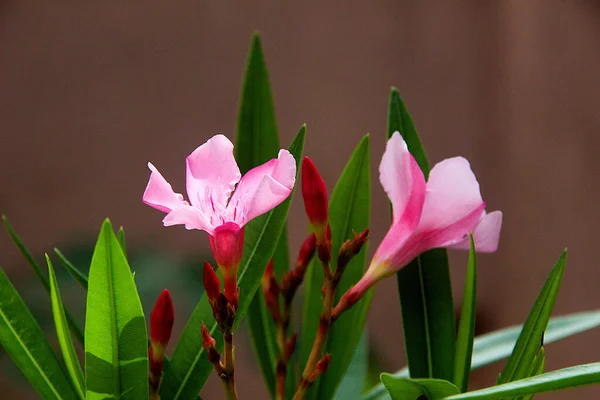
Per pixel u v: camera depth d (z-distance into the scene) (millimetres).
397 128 653
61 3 1627
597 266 1643
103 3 1637
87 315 581
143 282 1126
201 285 1143
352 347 667
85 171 1631
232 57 1651
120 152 1636
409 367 644
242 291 624
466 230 620
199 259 1172
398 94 656
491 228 628
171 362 622
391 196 623
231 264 594
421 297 647
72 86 1633
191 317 625
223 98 1648
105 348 586
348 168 668
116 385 590
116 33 1637
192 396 620
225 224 590
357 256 669
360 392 710
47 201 1620
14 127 1617
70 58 1631
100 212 1623
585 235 1646
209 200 597
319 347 624
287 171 585
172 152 1638
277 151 673
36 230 1615
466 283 622
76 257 1189
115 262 575
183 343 623
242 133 672
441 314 645
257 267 625
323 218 620
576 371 563
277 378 643
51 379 610
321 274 673
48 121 1626
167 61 1645
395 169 618
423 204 617
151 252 1184
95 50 1637
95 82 1635
